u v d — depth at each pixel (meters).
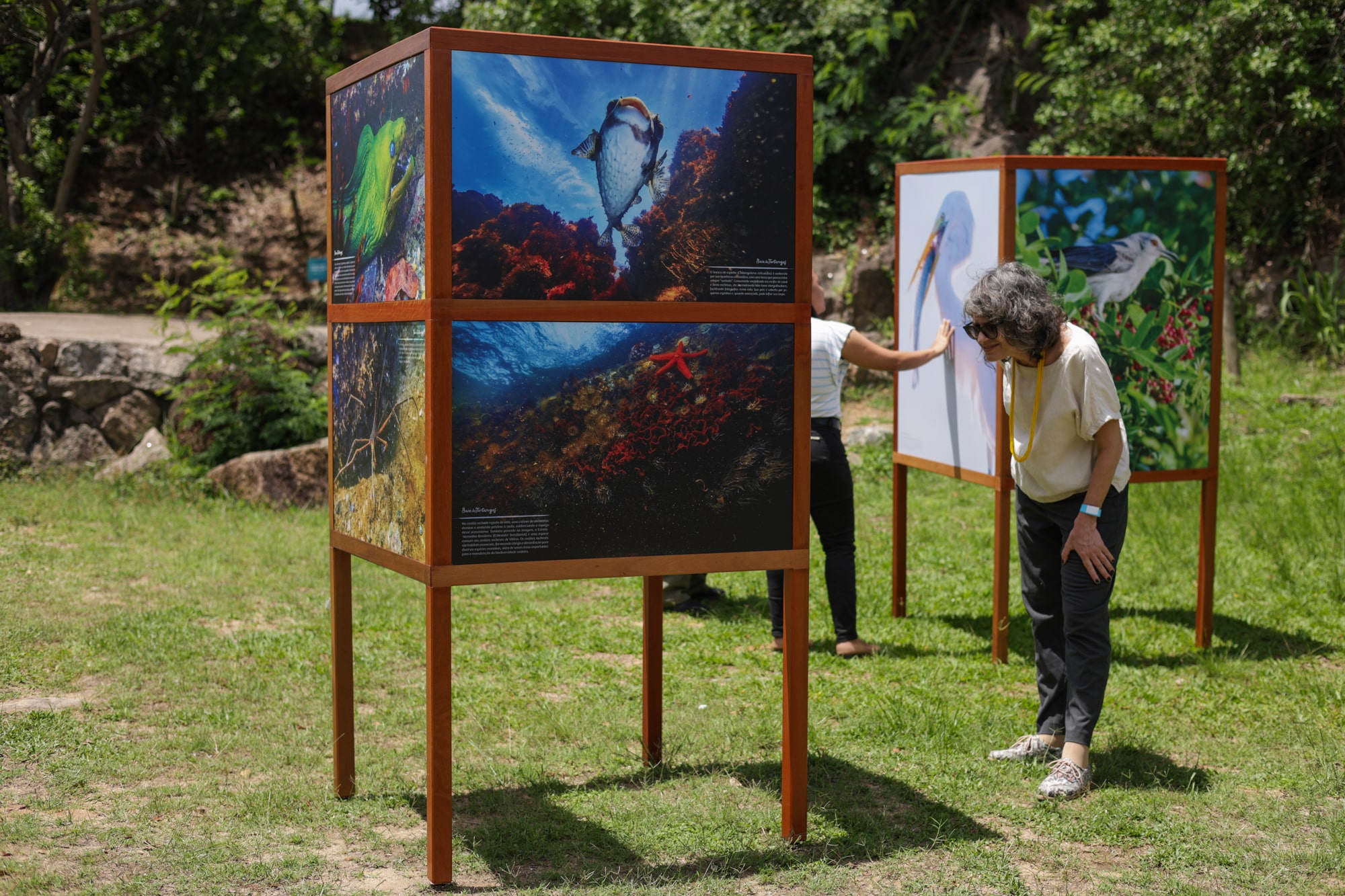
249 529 8.21
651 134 3.37
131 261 15.48
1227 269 12.20
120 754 4.20
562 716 4.68
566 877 3.34
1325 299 12.45
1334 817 3.72
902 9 15.70
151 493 9.09
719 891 3.23
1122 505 4.09
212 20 16.89
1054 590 4.29
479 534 3.28
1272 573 6.89
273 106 18.12
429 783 3.28
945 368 5.94
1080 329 4.07
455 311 3.20
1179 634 5.87
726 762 4.29
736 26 14.68
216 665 5.27
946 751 4.36
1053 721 4.31
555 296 3.30
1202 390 5.71
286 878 3.30
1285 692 4.97
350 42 18.97
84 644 5.47
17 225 14.88
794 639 3.59
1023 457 4.13
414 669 5.35
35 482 9.41
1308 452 9.27
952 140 14.52
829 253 14.03
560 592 6.78
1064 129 13.48
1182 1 12.19
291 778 4.04
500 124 3.21
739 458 3.51
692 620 6.35
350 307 3.79
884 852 3.52
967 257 5.75
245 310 10.07
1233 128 12.21
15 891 3.11
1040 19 13.69
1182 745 4.41
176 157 17.28
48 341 9.86
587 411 3.35
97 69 14.70
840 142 14.31
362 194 3.69
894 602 6.38
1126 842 3.61
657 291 3.40
